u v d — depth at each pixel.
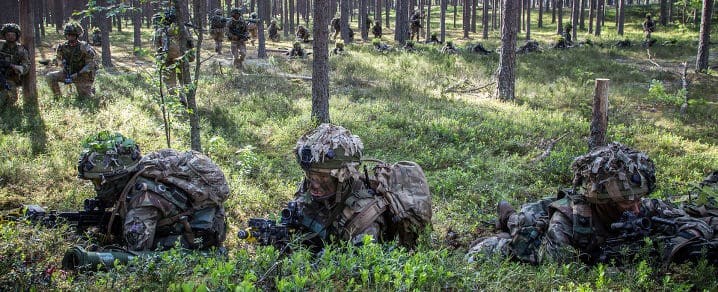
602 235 4.33
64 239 4.48
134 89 13.98
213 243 4.56
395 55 27.08
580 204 4.38
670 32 42.50
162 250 4.24
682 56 28.39
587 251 4.34
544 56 27.28
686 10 46.88
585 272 4.15
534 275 4.03
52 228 4.55
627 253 4.19
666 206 4.58
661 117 14.84
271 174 8.45
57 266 4.09
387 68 22.19
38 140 8.72
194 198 4.39
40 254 4.17
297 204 4.19
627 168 4.17
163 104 7.80
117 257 3.94
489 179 8.85
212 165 4.61
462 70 22.16
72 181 7.30
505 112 14.52
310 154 3.93
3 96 10.74
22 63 10.86
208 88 15.26
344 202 4.08
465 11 44.59
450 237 6.18
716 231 4.30
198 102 13.34
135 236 4.13
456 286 3.62
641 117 14.65
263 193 7.57
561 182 8.88
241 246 5.66
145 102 12.29
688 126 13.77
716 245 4.09
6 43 10.77
